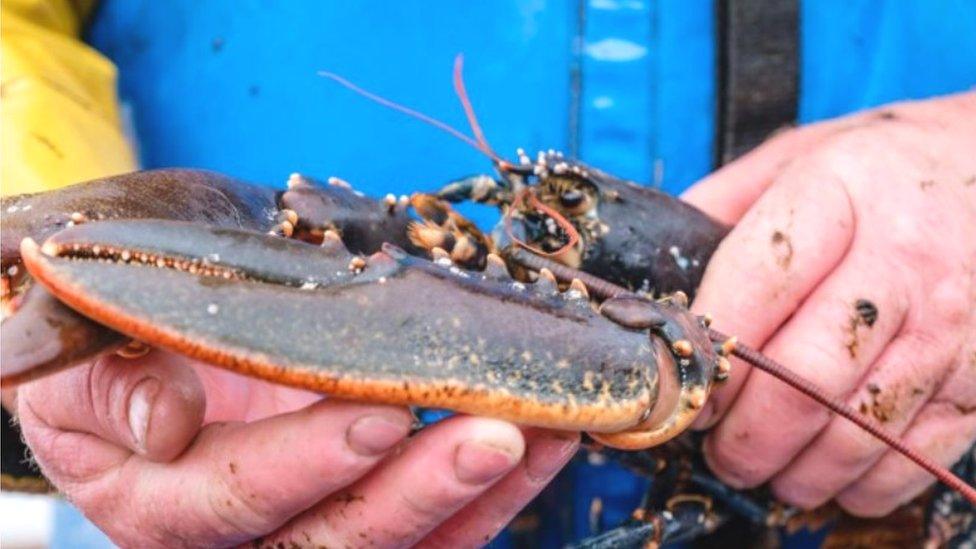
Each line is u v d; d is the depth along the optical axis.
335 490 0.35
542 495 0.61
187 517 0.37
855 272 0.48
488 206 0.60
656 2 0.61
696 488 0.57
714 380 0.39
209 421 0.44
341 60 0.63
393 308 0.33
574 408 0.34
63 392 0.38
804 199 0.49
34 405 0.40
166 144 0.66
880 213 0.49
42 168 0.51
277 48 0.64
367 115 0.63
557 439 0.37
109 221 0.33
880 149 0.50
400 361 0.33
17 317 0.32
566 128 0.62
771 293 0.48
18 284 0.34
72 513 0.70
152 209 0.36
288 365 0.32
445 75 0.63
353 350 0.33
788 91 0.61
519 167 0.52
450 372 0.33
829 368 0.47
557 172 0.51
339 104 0.64
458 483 0.34
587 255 0.51
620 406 0.35
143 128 0.67
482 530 0.39
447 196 0.53
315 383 0.32
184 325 0.32
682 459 0.56
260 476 0.35
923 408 0.50
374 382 0.33
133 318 0.31
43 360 0.31
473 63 0.62
